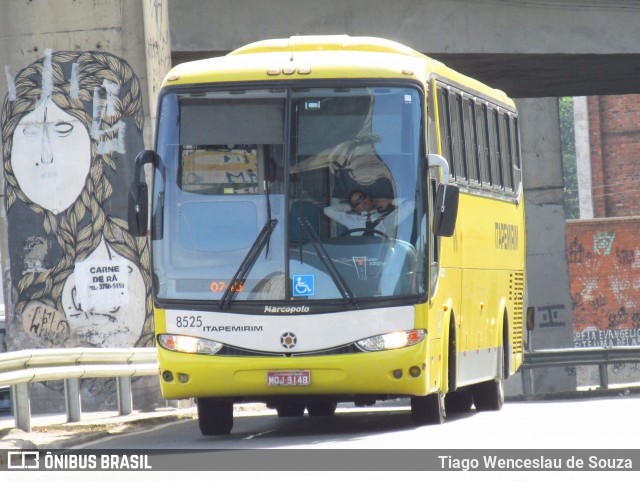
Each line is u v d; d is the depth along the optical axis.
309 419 48.81
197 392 36.59
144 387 55.06
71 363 45.38
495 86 88.12
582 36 71.69
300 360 36.00
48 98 56.38
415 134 37.16
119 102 56.25
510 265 53.34
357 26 68.50
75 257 56.22
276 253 36.50
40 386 56.19
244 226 36.81
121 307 56.19
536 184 102.25
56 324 56.25
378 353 36.06
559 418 42.72
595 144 191.25
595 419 41.53
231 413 40.16
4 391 63.81
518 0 70.81
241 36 67.31
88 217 56.19
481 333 46.91
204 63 38.47
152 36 56.59
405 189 36.81
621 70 82.00
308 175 36.88
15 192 56.50
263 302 36.31
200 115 37.56
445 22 69.81
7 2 56.66
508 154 53.59
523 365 79.62
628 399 60.66
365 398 38.72
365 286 36.31
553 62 75.50
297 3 67.81
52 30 56.38
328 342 36.09
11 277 56.62
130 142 56.25
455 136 42.91
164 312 36.91
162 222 37.22
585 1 71.56
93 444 37.75
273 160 37.03
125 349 48.94
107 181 56.09
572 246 160.12
